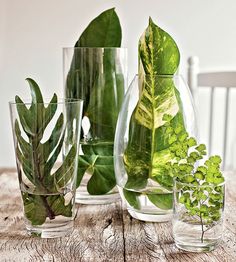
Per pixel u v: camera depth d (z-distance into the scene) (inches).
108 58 35.7
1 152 83.5
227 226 32.1
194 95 66.2
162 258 27.1
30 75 80.4
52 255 27.5
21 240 29.7
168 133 30.2
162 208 31.9
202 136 81.3
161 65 31.2
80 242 29.4
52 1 78.5
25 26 79.2
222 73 65.9
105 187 36.3
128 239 29.8
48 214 29.8
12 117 29.6
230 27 78.6
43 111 28.9
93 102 35.8
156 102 30.6
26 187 29.7
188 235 27.9
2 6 78.7
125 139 32.0
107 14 37.5
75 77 36.3
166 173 31.1
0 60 80.2
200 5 78.2
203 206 27.4
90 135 36.0
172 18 78.5
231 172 46.5
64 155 29.6
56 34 79.3
